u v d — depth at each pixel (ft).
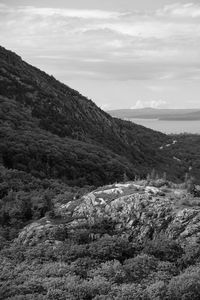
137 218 75.31
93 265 63.93
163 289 55.01
